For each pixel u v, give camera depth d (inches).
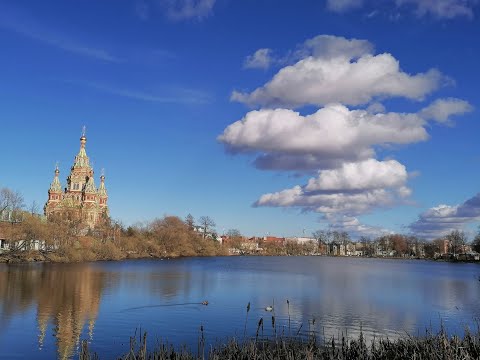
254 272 5265.8
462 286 3880.4
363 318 2162.9
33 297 2603.3
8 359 1430.9
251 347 1255.5
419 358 1143.0
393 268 7204.7
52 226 6190.9
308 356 1220.5
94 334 1756.9
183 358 1259.2
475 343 1263.5
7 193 6245.1
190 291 3105.3
